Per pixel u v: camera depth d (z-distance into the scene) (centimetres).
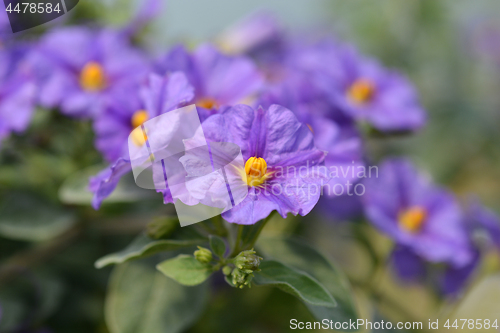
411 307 33
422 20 44
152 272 22
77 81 23
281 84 21
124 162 17
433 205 25
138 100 21
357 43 45
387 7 44
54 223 23
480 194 50
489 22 52
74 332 26
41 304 25
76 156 25
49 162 25
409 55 44
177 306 21
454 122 47
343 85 25
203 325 28
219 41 31
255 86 21
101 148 21
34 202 24
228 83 21
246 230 19
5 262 24
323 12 47
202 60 21
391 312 26
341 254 34
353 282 25
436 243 24
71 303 26
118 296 21
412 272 25
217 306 28
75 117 23
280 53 34
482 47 52
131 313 21
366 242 26
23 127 22
